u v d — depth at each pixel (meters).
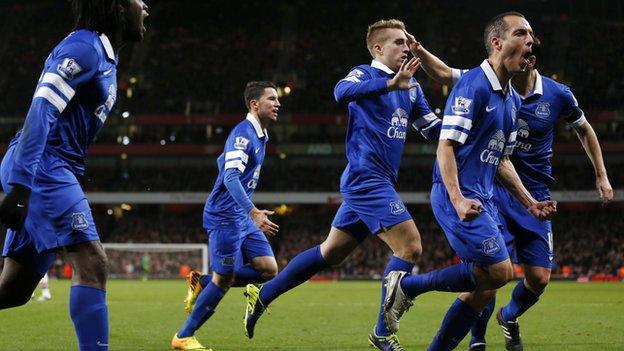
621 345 7.29
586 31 50.38
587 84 45.31
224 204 7.45
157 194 44.16
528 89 6.76
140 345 7.58
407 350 7.11
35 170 3.83
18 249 4.39
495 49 5.15
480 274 5.03
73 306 4.09
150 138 46.19
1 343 7.62
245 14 55.75
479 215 5.00
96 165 47.75
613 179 41.38
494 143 5.19
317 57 50.53
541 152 6.89
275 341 7.92
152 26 54.56
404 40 6.33
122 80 47.41
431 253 39.91
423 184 43.06
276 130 48.50
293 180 44.75
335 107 45.59
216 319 10.81
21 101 47.56
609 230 40.84
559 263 38.62
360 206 6.11
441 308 13.08
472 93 5.00
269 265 7.75
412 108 6.48
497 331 8.57
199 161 47.94
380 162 6.12
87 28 4.30
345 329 9.30
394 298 5.33
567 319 10.59
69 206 4.11
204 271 33.19
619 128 43.94
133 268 37.84
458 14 53.94
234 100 47.06
